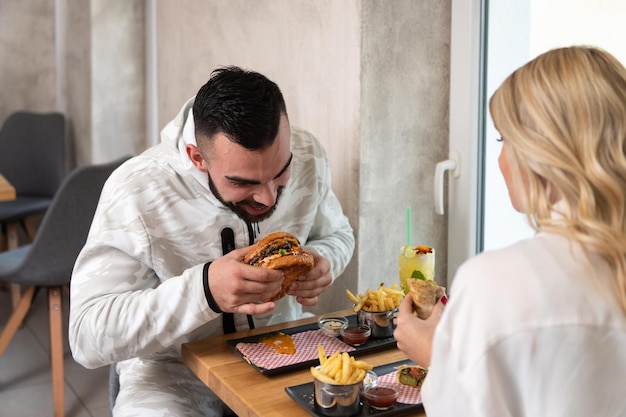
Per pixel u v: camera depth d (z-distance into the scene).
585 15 1.84
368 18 2.09
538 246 0.94
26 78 4.57
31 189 4.18
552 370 0.88
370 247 2.20
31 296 2.70
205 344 1.59
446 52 2.25
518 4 2.03
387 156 2.19
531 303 0.88
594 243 0.90
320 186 1.92
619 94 0.94
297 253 1.51
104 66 3.92
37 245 2.55
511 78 1.03
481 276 0.92
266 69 2.62
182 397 1.64
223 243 1.69
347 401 1.22
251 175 1.43
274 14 2.53
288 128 1.50
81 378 3.02
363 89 2.11
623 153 0.93
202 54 3.12
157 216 1.63
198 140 1.49
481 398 0.88
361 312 1.64
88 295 1.55
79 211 2.55
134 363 1.75
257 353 1.50
